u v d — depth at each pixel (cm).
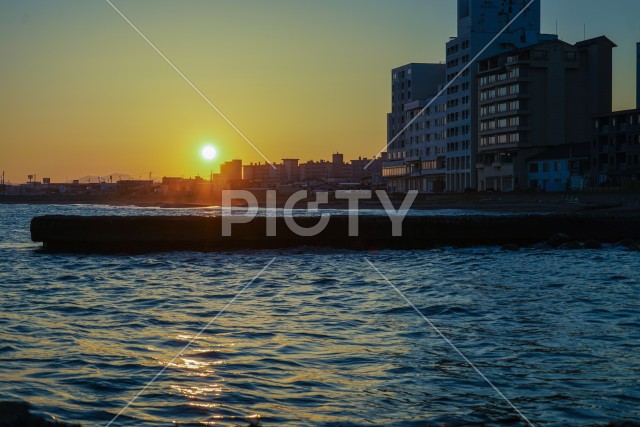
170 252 4994
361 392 1390
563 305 2508
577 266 3959
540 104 14000
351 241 5162
